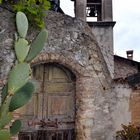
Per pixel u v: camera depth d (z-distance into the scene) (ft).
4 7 26.68
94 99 27.48
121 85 28.94
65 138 27.14
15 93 5.44
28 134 26.61
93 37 28.99
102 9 46.70
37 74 27.73
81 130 26.73
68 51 27.68
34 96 27.48
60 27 27.91
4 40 26.09
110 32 45.11
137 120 28.50
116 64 44.70
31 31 26.55
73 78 28.17
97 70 28.17
